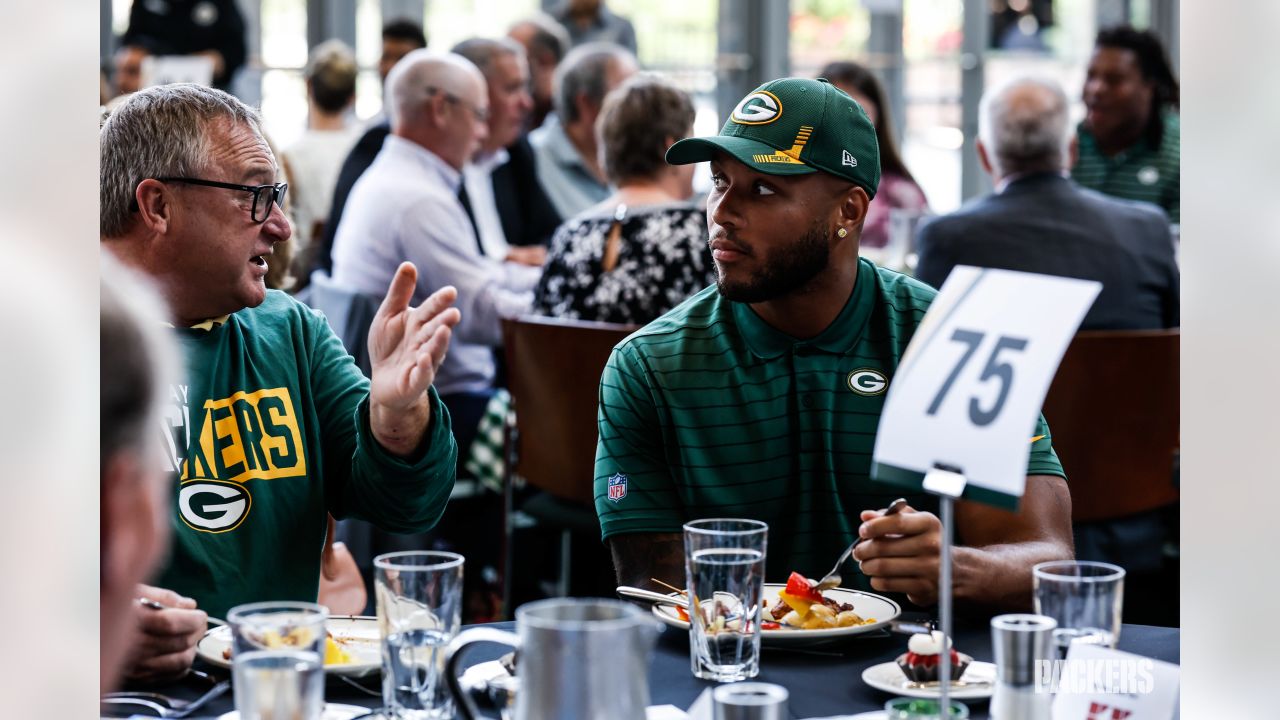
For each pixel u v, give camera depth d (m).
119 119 1.55
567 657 0.81
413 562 1.06
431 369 1.47
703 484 1.64
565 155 4.58
